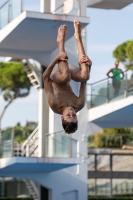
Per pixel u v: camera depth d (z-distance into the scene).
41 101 29.73
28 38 26.55
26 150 30.42
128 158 48.31
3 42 27.11
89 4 29.41
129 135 48.22
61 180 29.70
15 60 31.61
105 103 27.98
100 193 46.91
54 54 28.83
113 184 47.25
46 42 27.14
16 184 56.44
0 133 28.08
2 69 64.88
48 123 29.64
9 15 26.00
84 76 10.30
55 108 10.30
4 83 64.88
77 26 10.68
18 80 64.56
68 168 29.77
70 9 25.89
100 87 28.33
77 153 29.33
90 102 29.28
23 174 29.55
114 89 27.19
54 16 24.91
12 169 28.50
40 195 30.47
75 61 28.98
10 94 65.38
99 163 47.56
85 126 29.39
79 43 10.58
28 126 68.88
